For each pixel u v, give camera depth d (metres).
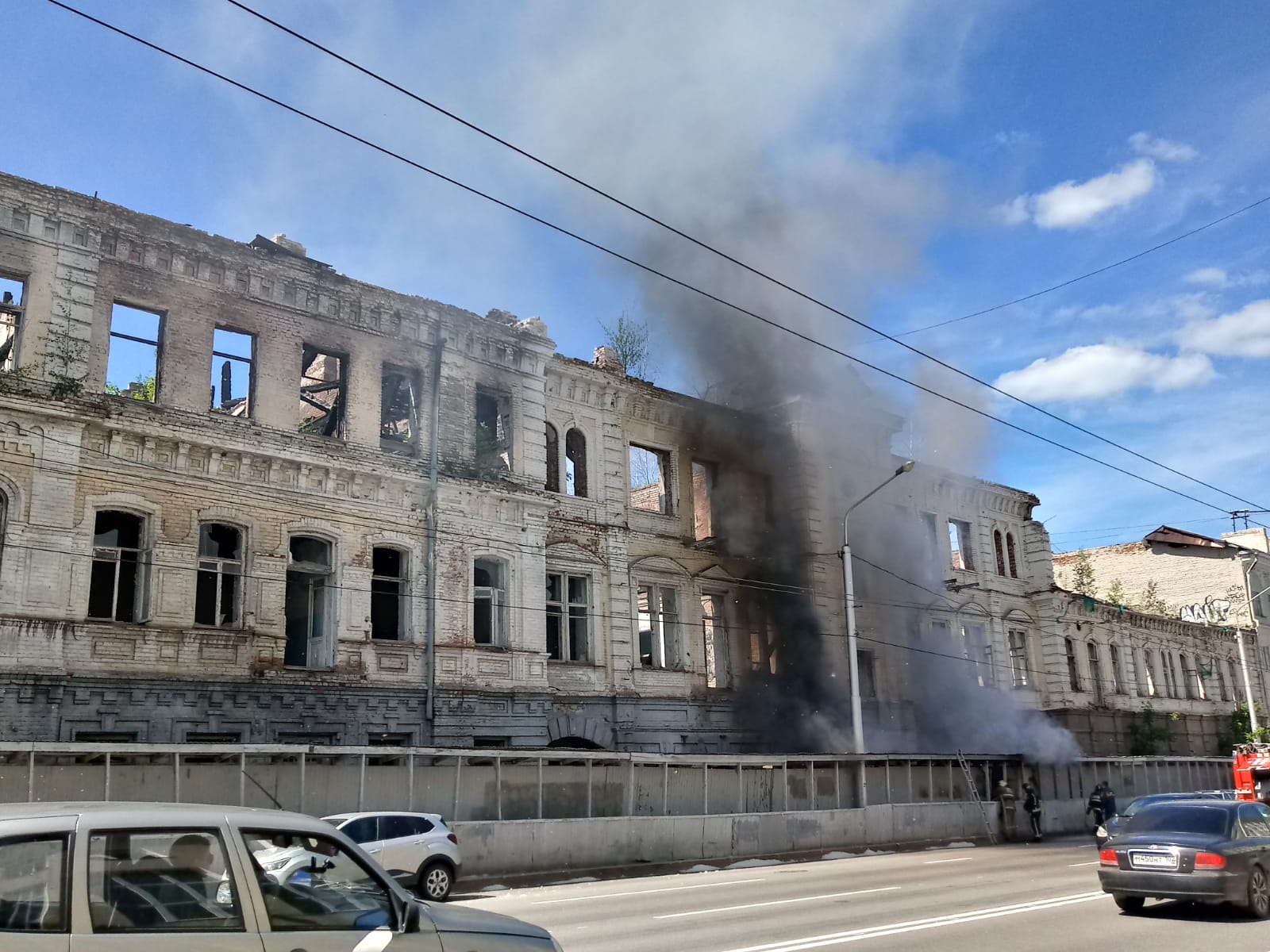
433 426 25.23
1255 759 28.11
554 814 22.19
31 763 15.84
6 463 18.75
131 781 16.91
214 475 21.42
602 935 11.93
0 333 20.86
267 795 17.98
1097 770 38.50
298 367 23.30
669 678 29.95
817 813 26.12
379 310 24.91
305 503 22.69
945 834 29.69
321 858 5.56
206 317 22.02
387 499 24.16
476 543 25.53
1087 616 47.12
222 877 5.13
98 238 20.72
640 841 22.23
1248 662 57.97
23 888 4.56
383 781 19.80
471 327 26.61
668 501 32.06
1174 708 51.44
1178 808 13.61
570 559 28.33
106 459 19.98
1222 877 12.34
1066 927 12.03
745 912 13.91
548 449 28.88
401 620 24.00
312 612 23.06
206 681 20.28
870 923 12.59
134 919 4.77
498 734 24.81
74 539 19.27
